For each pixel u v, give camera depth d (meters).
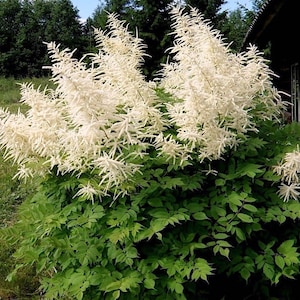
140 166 2.13
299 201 2.44
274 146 2.56
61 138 2.27
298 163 2.18
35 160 2.48
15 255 2.76
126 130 2.00
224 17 17.91
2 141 2.35
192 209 2.23
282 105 2.57
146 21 15.88
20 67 25.53
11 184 6.13
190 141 2.22
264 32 7.36
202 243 2.24
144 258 2.32
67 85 1.96
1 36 26.11
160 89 2.70
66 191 2.58
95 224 2.34
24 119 2.44
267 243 2.42
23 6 27.38
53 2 27.70
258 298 2.54
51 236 2.55
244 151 2.36
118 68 2.41
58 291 2.47
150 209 2.30
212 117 2.14
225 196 2.29
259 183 2.32
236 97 2.19
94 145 2.05
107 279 2.23
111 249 2.26
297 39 6.31
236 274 2.54
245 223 2.30
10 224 4.84
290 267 2.25
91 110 1.96
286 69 7.44
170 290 2.25
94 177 2.33
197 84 2.17
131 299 2.31
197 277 2.09
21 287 3.47
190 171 2.42
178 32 2.59
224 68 2.33
